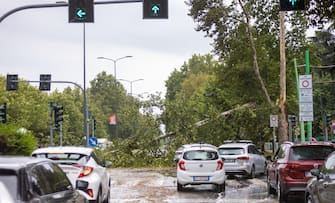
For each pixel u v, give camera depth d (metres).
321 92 69.06
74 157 14.23
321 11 14.76
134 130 42.66
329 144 16.72
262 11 43.94
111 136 135.00
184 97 40.28
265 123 40.66
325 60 67.31
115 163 38.81
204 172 21.25
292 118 45.25
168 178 28.48
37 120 85.00
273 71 44.47
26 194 6.91
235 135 40.97
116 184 24.89
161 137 39.31
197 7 40.44
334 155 11.90
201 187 23.20
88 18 20.03
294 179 16.27
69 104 109.38
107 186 16.30
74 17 20.02
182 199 18.77
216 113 40.00
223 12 40.16
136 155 39.28
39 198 7.20
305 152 16.56
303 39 45.16
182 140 38.75
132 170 36.00
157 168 37.94
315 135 73.12
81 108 117.81
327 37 67.75
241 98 45.72
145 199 18.78
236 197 19.27
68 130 101.75
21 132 21.95
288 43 45.34
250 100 45.06
